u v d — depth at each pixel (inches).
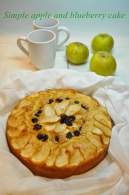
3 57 32.0
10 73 28.2
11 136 21.3
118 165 20.3
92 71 28.9
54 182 18.9
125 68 30.1
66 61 31.3
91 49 33.2
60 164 19.3
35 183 18.8
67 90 25.3
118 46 33.6
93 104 23.9
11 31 36.0
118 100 24.4
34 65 30.0
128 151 20.7
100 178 19.3
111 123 22.5
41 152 20.1
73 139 20.9
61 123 22.1
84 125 22.0
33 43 28.1
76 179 19.3
